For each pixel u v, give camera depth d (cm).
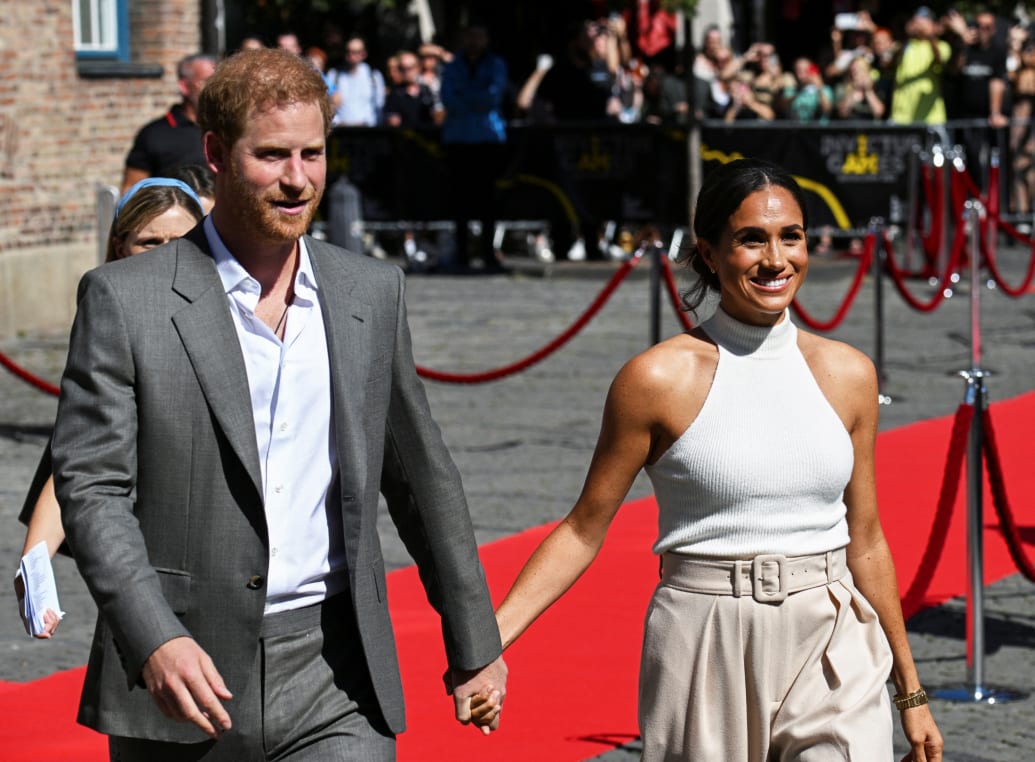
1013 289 2917
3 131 2581
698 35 4378
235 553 565
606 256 3334
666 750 666
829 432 663
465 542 618
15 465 1767
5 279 2595
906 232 3203
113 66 2792
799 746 648
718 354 670
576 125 3225
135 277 570
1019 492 1605
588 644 1170
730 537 655
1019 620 1234
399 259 3475
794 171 3203
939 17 4459
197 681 522
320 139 573
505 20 4422
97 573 535
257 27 4091
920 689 701
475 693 620
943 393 2106
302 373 582
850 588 668
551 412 2016
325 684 585
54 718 1036
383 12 4394
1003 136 3362
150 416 561
